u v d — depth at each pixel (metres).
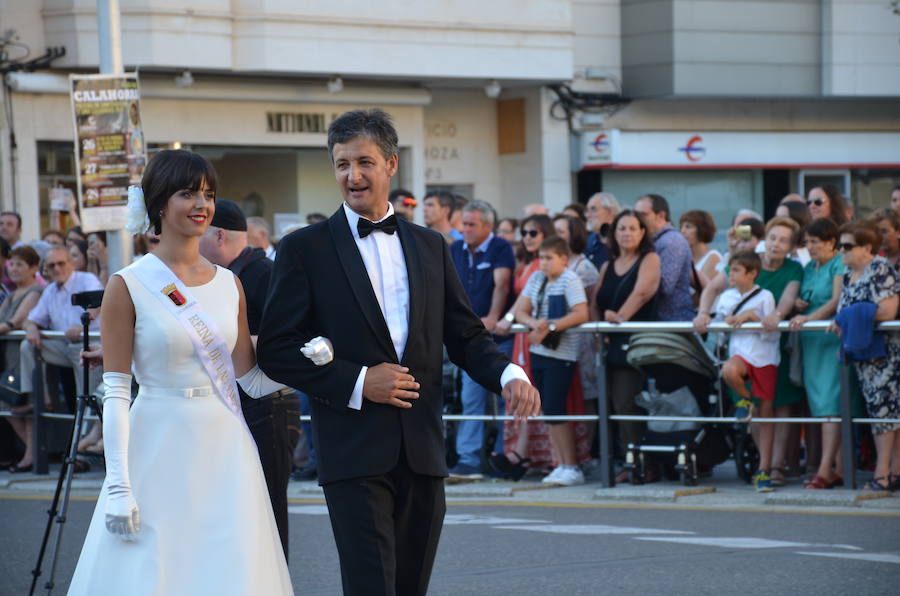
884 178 35.28
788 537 11.28
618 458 14.63
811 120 34.47
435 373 6.93
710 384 14.14
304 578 10.22
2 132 26.53
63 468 9.16
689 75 31.92
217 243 9.18
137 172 16.52
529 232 15.44
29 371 16.62
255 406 8.73
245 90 28.44
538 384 14.73
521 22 30.11
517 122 32.47
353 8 28.23
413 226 7.07
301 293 6.88
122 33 26.27
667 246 14.70
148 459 6.79
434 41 29.20
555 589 9.55
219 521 6.80
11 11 26.31
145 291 6.87
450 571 10.30
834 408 13.43
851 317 12.91
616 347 14.23
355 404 6.66
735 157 33.53
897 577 9.59
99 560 6.71
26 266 17.06
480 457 15.40
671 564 10.27
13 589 10.13
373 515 6.66
